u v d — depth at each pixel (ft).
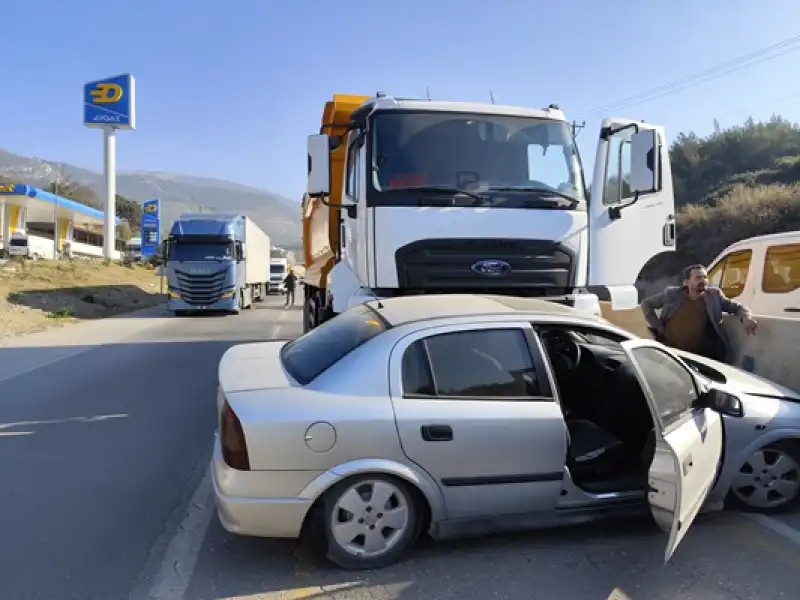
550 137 22.43
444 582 12.50
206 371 36.42
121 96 156.35
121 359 41.27
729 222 84.94
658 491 12.40
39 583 12.48
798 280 24.07
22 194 167.63
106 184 157.89
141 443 21.91
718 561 13.38
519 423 13.20
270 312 88.33
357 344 13.74
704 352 22.34
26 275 101.09
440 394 13.19
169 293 80.64
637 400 15.44
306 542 14.06
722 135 126.72
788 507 15.80
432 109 21.54
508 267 20.74
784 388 16.53
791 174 101.71
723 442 14.73
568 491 13.62
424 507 13.20
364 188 20.68
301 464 12.35
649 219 23.21
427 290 20.39
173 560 13.41
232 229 83.76
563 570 12.99
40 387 31.60
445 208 20.49
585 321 14.33
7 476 18.54
